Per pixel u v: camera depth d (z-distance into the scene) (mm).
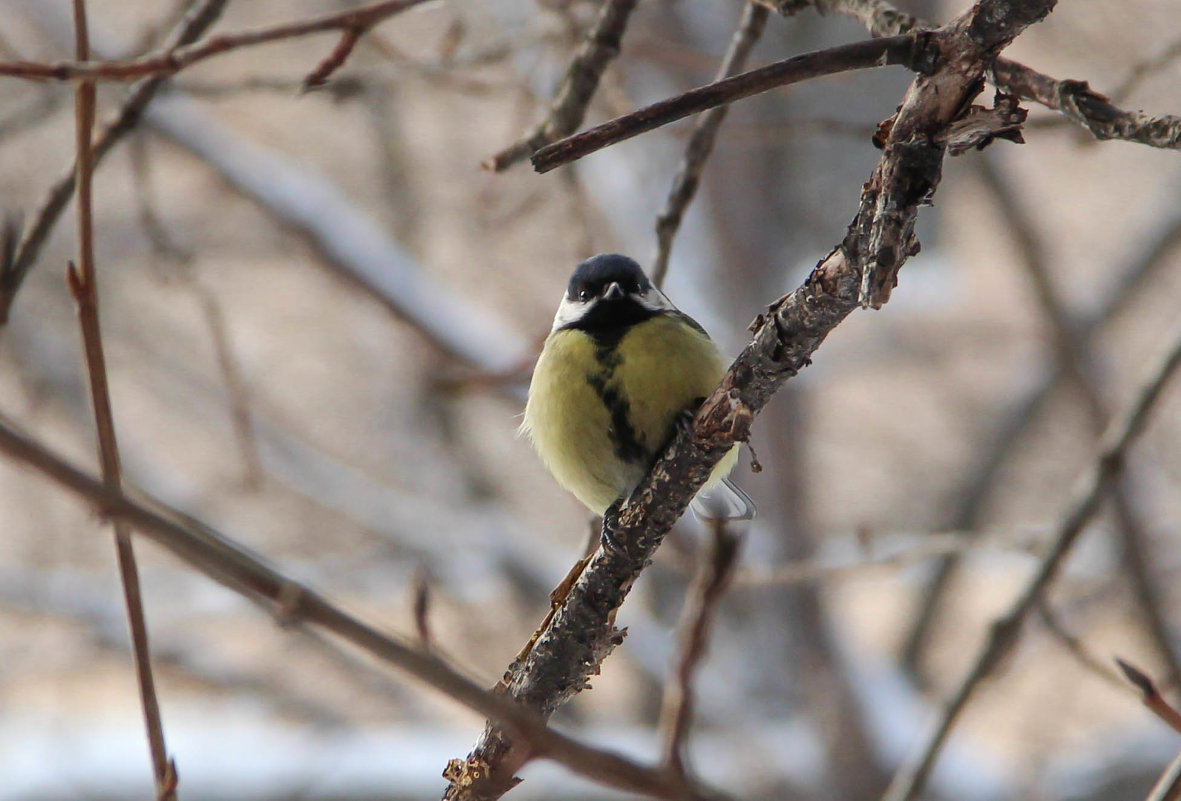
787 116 13789
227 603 14992
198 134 13242
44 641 16047
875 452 18172
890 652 15312
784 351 3865
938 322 17969
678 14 13312
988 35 3168
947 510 16078
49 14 13625
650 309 6129
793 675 13812
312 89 5266
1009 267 17734
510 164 5434
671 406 5871
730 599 14094
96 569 16188
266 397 16688
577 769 2463
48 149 15617
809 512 13969
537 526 17234
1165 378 6973
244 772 13836
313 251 13344
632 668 14320
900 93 14297
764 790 13523
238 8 16078
